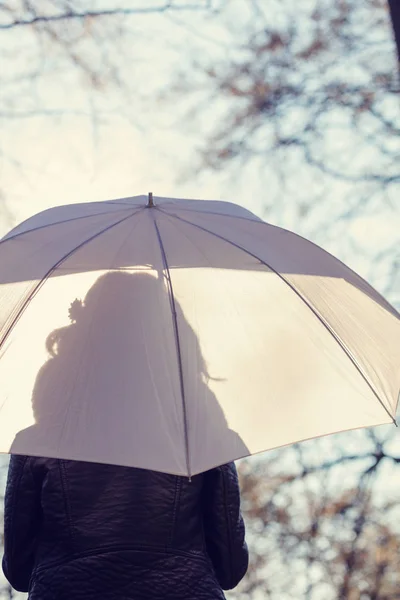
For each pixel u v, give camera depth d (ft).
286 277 7.09
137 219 7.20
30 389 6.64
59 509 7.09
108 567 6.97
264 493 20.43
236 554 7.44
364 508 20.26
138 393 6.59
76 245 7.05
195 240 7.11
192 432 6.49
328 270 7.21
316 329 7.01
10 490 7.25
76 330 6.78
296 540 20.10
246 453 6.51
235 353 6.82
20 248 7.06
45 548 7.11
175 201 7.51
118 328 6.76
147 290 6.88
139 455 6.41
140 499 7.13
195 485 7.28
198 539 7.26
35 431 6.51
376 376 6.97
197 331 6.82
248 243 7.18
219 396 6.67
